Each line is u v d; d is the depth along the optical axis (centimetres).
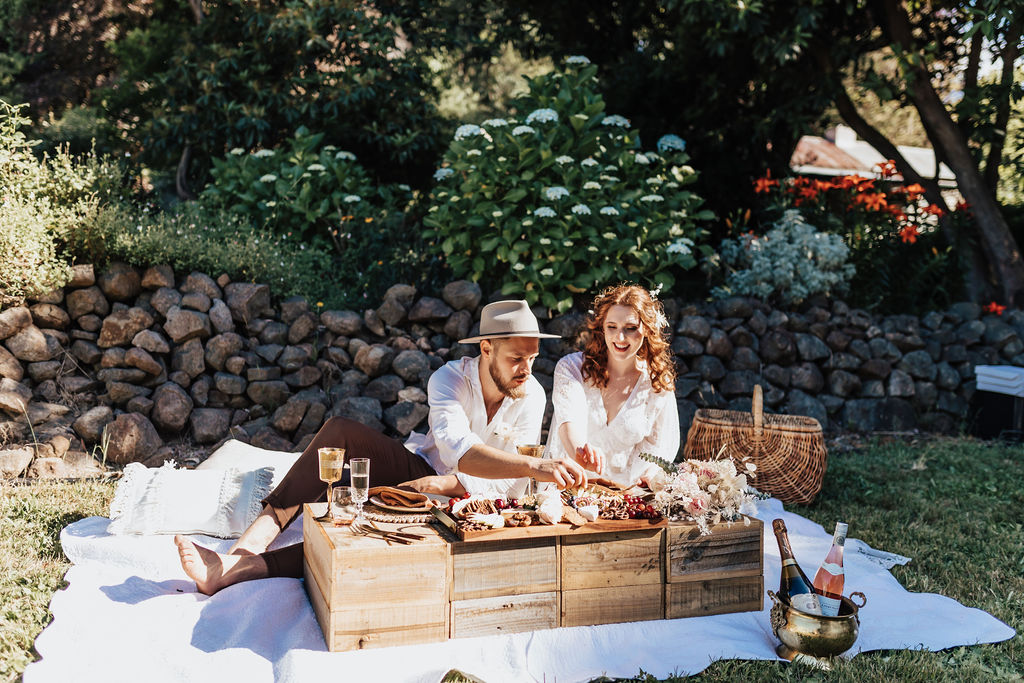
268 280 579
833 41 794
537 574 281
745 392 627
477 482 329
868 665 274
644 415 360
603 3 900
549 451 367
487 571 275
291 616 290
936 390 675
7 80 1012
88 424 483
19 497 409
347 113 874
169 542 348
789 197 782
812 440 466
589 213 584
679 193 669
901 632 301
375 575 264
